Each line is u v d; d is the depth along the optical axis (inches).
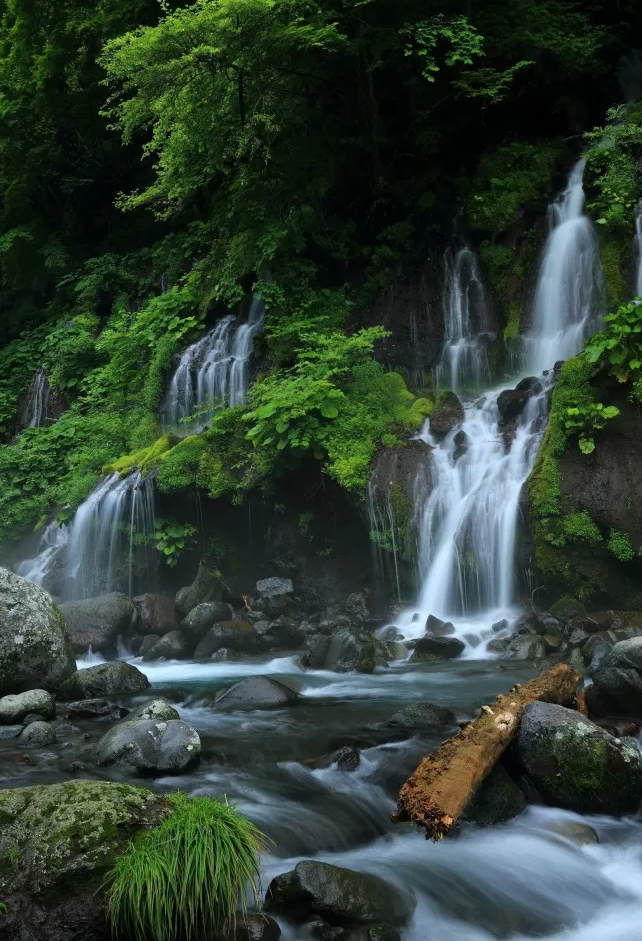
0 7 986.7
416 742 241.0
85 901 144.0
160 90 584.1
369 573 482.9
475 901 171.0
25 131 892.6
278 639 425.1
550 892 175.3
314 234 623.8
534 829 195.9
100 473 588.7
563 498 406.0
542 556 405.1
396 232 630.5
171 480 511.5
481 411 497.0
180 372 650.2
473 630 399.5
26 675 318.0
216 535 528.4
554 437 418.6
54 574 543.2
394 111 659.4
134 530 526.3
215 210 722.2
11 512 626.8
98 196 936.3
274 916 159.9
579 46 654.5
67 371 763.4
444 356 592.7
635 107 602.2
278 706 290.5
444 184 644.1
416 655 373.1
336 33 574.2
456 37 598.2
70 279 853.8
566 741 205.2
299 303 601.9
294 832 188.2
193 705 298.5
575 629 366.9
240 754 234.7
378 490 463.5
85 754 236.2
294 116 629.0
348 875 164.4
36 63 860.0
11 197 920.9
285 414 485.7
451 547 439.8
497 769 204.4
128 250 864.9
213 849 148.4
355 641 363.9
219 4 547.2
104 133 888.9
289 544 506.3
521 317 579.8
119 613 429.7
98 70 842.2
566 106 655.1
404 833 195.5
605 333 419.5
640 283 535.8
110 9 812.6
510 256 595.8
